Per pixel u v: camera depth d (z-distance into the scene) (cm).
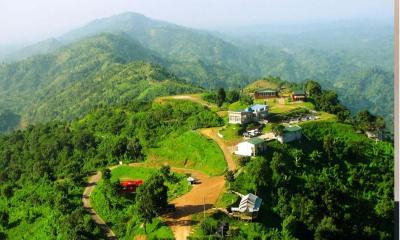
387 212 10950
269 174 11044
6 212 13475
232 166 12738
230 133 15250
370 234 10269
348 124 16575
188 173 13300
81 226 10388
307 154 13525
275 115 17350
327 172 12725
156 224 9594
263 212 9881
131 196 12156
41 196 13688
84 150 19888
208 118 17738
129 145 16525
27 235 11650
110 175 13950
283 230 9038
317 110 19225
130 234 9981
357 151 13750
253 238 8556
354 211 11194
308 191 11181
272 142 13812
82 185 14088
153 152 15975
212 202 10344
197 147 14775
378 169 13375
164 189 9856
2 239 12025
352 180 12588
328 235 9412
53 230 10944
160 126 18950
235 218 9344
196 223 9312
